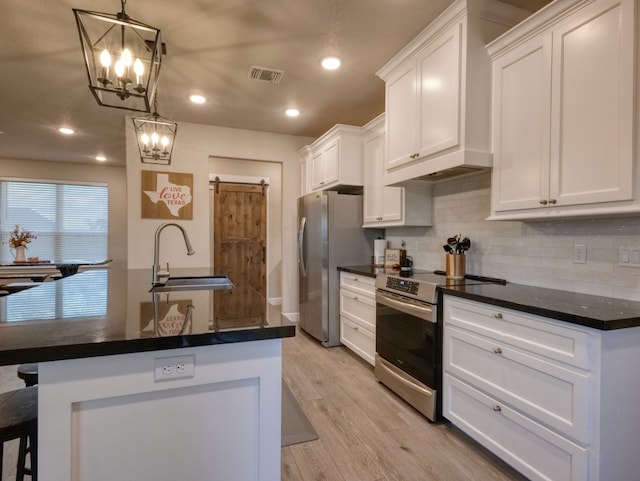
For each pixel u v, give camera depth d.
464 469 1.78
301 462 1.83
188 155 4.14
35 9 2.04
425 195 3.09
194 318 1.20
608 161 1.48
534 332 1.55
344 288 3.61
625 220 1.71
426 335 2.21
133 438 1.01
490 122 2.08
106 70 1.50
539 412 1.52
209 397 1.08
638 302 1.63
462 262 2.52
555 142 1.69
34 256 6.05
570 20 1.62
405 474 1.74
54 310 1.29
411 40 2.41
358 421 2.23
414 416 2.29
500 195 2.00
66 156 5.77
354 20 2.20
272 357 1.13
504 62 1.98
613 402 1.34
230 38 2.37
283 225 4.68
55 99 3.37
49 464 0.93
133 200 3.94
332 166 3.83
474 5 2.01
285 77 2.95
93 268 4.63
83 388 0.95
